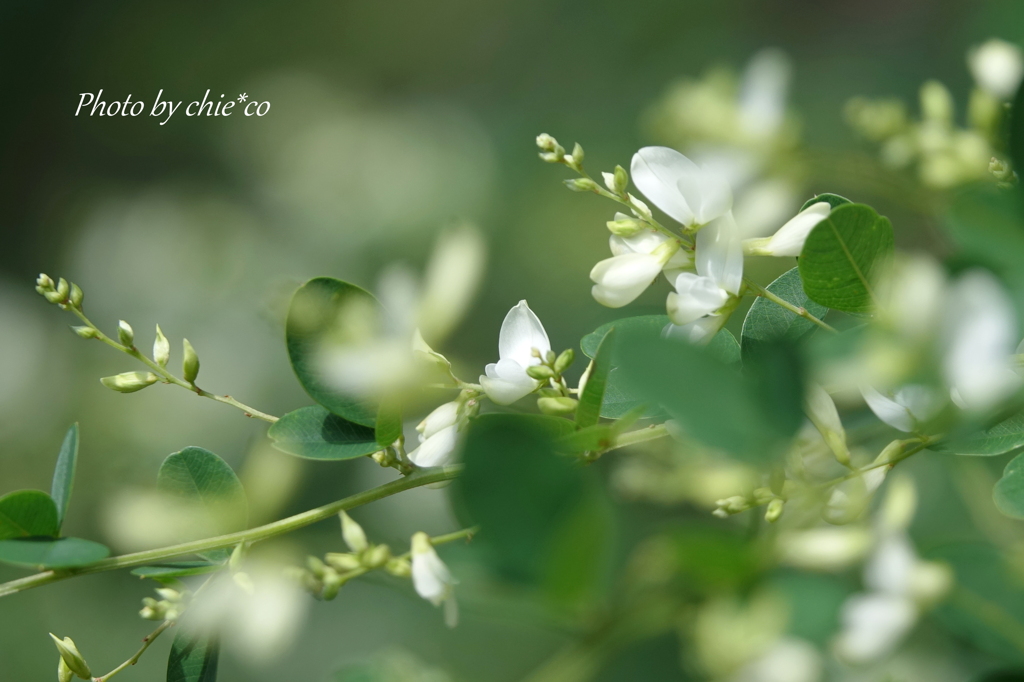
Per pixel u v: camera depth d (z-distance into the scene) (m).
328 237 1.32
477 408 0.42
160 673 0.85
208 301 1.20
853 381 0.39
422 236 1.27
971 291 0.39
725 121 0.49
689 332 0.42
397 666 0.40
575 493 0.37
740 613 0.38
